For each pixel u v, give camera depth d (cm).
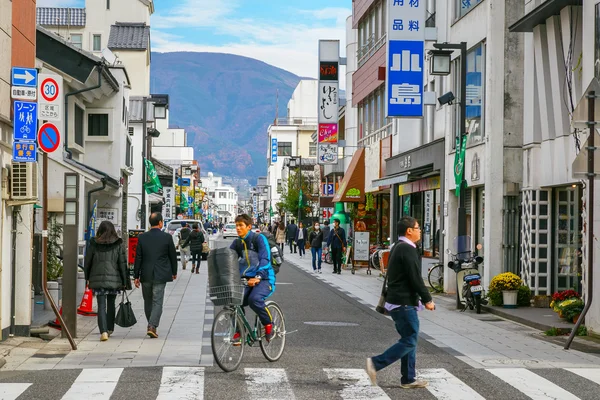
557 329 1494
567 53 1788
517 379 1018
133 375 1014
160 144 10494
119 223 3588
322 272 3531
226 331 1053
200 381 977
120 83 3522
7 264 1316
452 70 2508
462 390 944
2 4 1280
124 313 1373
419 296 956
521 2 2130
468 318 1791
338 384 974
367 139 4175
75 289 1378
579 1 1714
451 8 2505
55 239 1978
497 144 2127
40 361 1136
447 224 2484
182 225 4622
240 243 1141
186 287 2556
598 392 938
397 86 2555
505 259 2120
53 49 2823
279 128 12469
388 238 3984
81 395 888
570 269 1950
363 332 1495
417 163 2962
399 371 1073
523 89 2127
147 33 6744
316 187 7456
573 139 1762
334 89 3912
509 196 2123
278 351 1155
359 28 4378
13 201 1302
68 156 2930
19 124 1241
